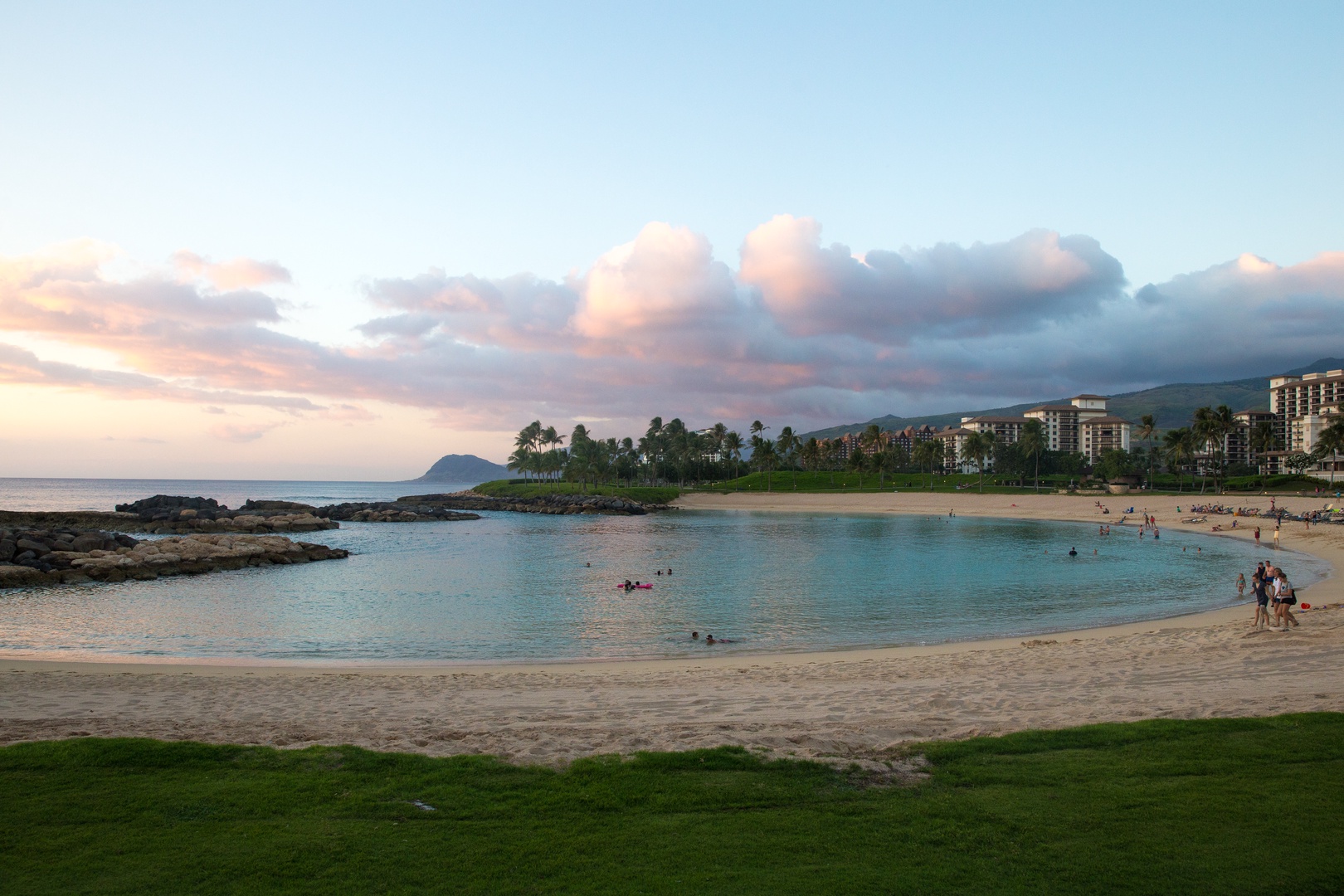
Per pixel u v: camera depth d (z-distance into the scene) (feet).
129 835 29.68
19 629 112.57
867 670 74.43
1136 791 33.83
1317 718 44.06
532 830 30.32
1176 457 575.79
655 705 58.29
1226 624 97.09
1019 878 26.22
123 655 93.30
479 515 472.03
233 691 64.64
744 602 137.80
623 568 195.52
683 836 29.71
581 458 622.13
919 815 31.63
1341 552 218.59
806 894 25.09
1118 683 60.90
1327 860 27.09
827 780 35.94
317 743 43.47
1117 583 160.76
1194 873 26.40
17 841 28.96
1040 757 38.83
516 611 129.59
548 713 55.26
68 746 39.68
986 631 106.42
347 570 192.75
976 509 476.95
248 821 31.17
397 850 28.50
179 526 316.40
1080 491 548.72
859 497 552.00
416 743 43.34
